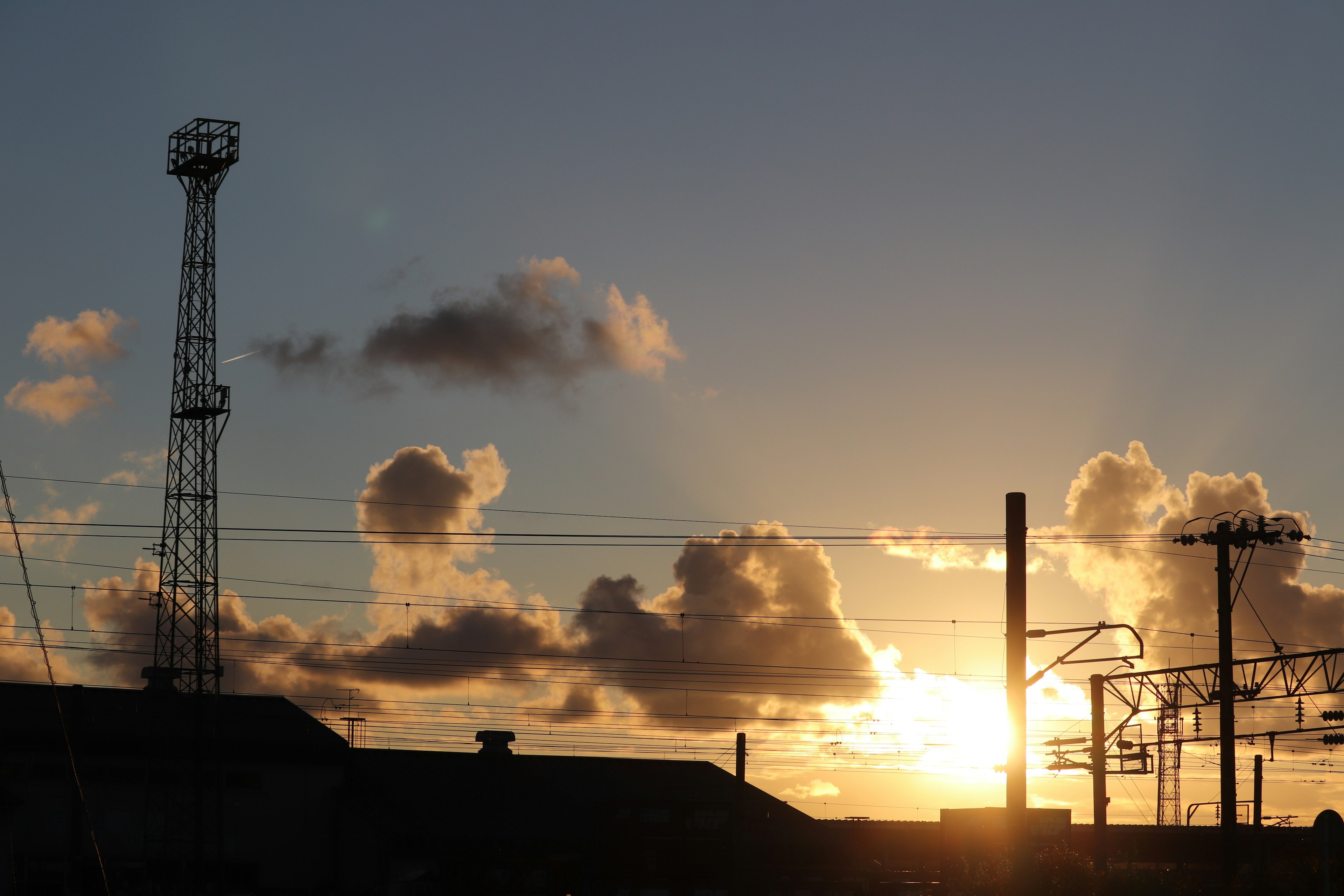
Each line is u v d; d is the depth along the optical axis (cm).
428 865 7969
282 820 8300
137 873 7650
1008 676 3453
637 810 7725
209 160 8400
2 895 7156
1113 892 4741
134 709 8062
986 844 6938
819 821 9525
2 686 7856
